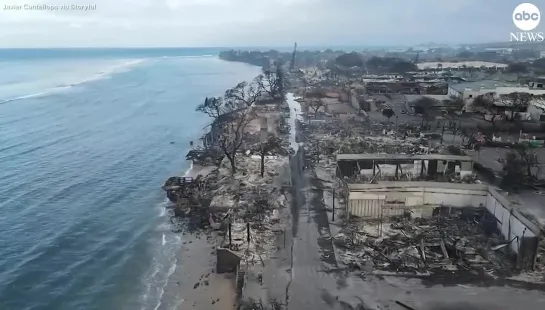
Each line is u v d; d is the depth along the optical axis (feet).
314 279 127.44
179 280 145.07
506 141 267.80
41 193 223.71
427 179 194.18
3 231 182.60
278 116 368.48
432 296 117.60
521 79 500.74
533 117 321.73
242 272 134.92
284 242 152.35
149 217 196.13
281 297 119.14
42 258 162.20
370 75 604.08
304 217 170.40
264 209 181.68
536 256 130.00
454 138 282.77
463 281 124.67
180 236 177.27
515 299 115.96
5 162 272.51
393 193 165.48
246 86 595.47
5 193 222.48
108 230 184.14
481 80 482.28
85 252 166.71
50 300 138.21
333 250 144.05
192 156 281.74
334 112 377.91
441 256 137.80
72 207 207.31
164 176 250.98
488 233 150.92
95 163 274.57
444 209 165.48
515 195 183.83
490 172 207.10
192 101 520.01
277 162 247.70
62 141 326.65
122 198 218.59
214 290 137.59
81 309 133.39
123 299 137.18
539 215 161.27
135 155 292.81
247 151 268.62
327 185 205.26
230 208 185.57
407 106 366.84
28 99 525.75
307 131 316.19
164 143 324.19
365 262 136.05
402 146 258.98
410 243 145.18
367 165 198.49
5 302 137.18
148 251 165.89
